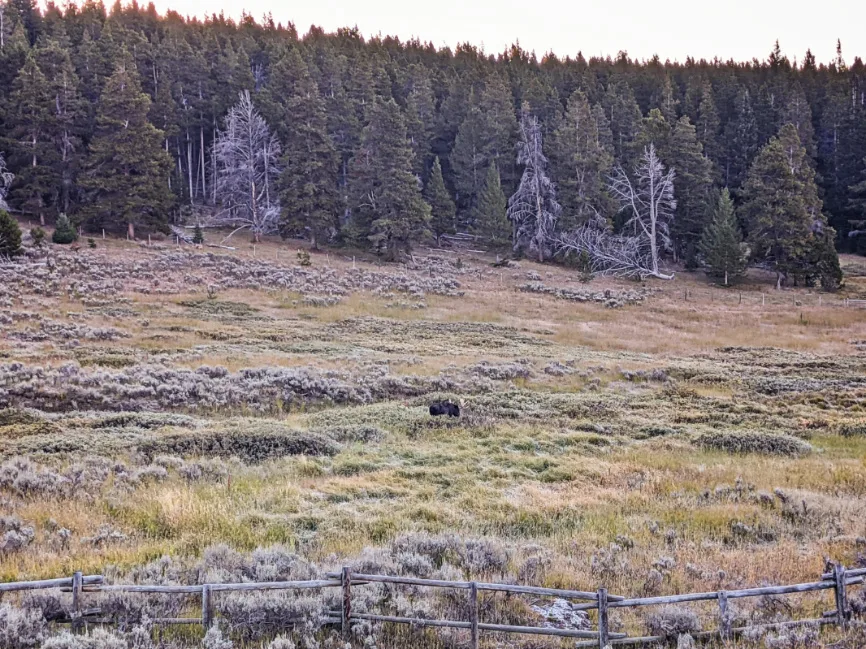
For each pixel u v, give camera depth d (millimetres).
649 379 32812
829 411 27031
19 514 13062
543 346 41906
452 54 156875
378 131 71938
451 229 82312
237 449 18734
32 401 23391
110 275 52031
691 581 10922
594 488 16422
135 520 13109
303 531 13070
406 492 15734
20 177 65812
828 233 70312
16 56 75438
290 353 35000
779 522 14031
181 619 8766
